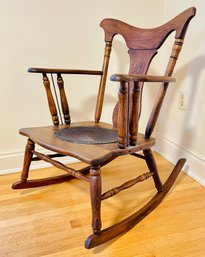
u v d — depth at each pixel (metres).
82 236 0.83
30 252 0.75
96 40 1.32
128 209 0.99
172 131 1.45
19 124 1.28
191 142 1.28
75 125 1.10
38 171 1.33
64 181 1.20
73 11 1.25
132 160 1.47
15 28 1.16
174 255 0.75
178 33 0.89
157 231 0.85
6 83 1.21
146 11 1.38
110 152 0.75
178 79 1.35
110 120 1.47
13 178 1.25
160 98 0.90
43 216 0.93
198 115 1.21
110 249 0.77
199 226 0.88
